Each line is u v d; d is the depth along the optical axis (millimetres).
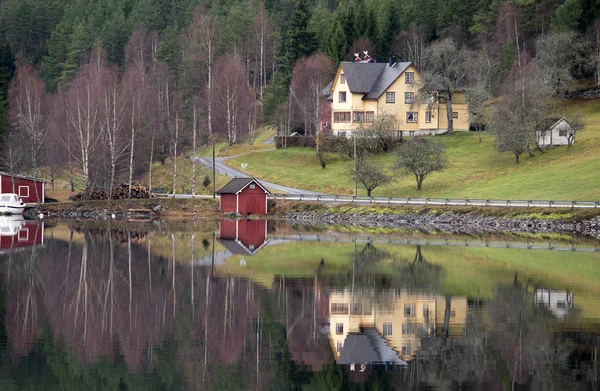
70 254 150125
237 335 90438
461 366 80188
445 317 98688
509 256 147500
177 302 106312
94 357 81750
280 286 117812
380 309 103000
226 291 113812
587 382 75812
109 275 126625
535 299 108375
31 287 116312
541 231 189500
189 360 81500
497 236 180125
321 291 114000
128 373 77188
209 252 153625
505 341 88500
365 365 80812
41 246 162125
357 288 116312
